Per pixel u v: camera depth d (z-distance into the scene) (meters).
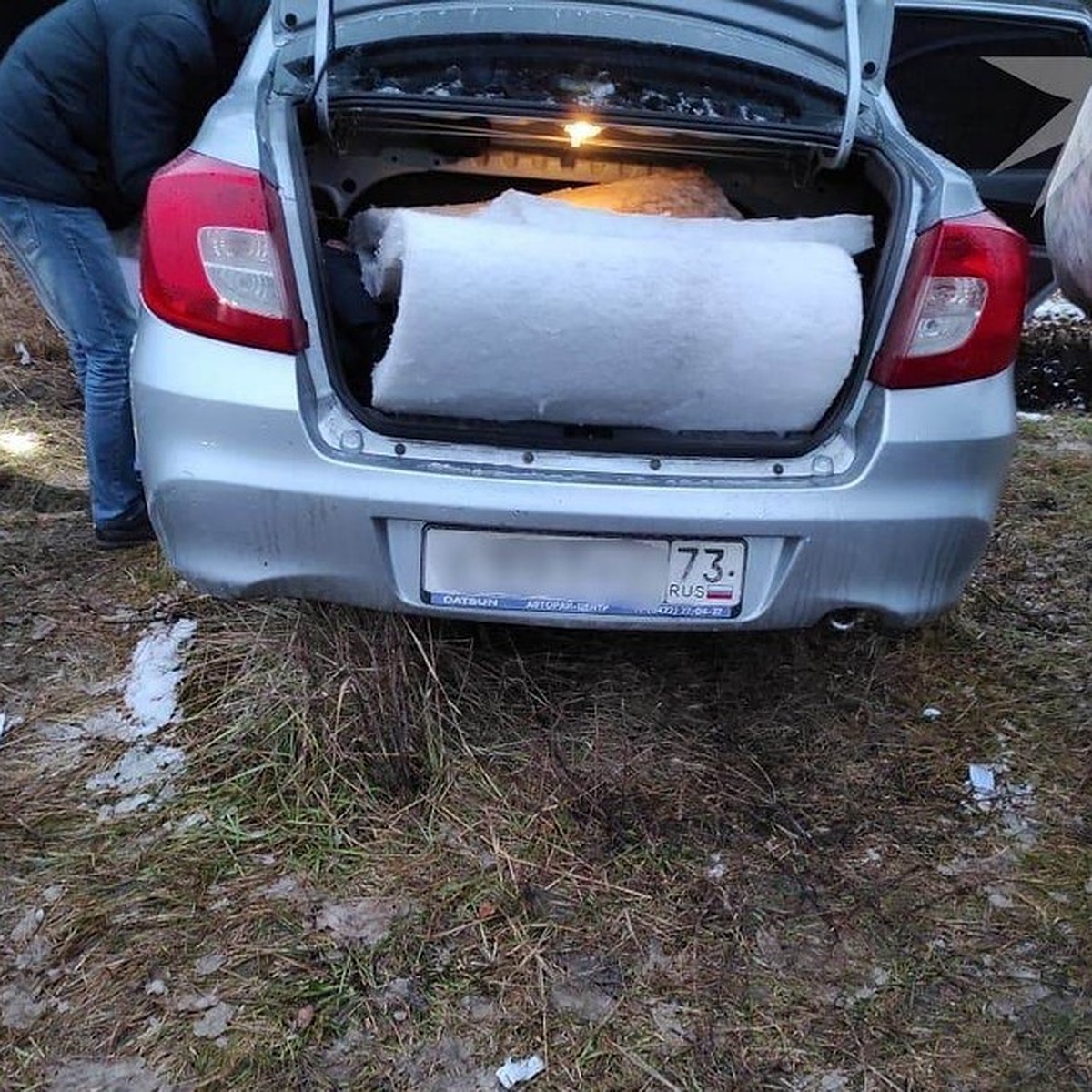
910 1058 1.72
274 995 1.75
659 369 1.92
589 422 2.01
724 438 2.04
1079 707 2.50
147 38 2.56
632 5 2.31
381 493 1.91
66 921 1.85
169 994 1.75
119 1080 1.62
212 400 1.90
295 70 2.17
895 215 2.03
